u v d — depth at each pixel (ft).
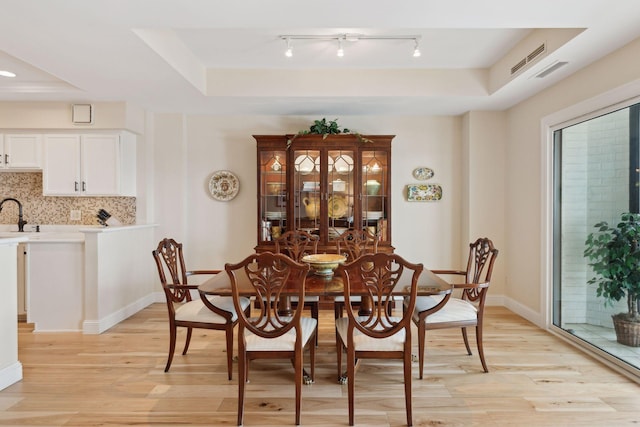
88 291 11.13
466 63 11.93
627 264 8.53
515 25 7.59
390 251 13.26
